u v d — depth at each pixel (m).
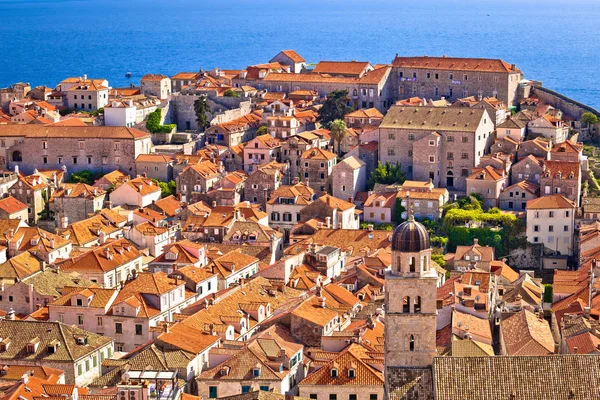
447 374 178.00
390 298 180.38
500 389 176.50
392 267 181.62
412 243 179.25
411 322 180.38
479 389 176.75
